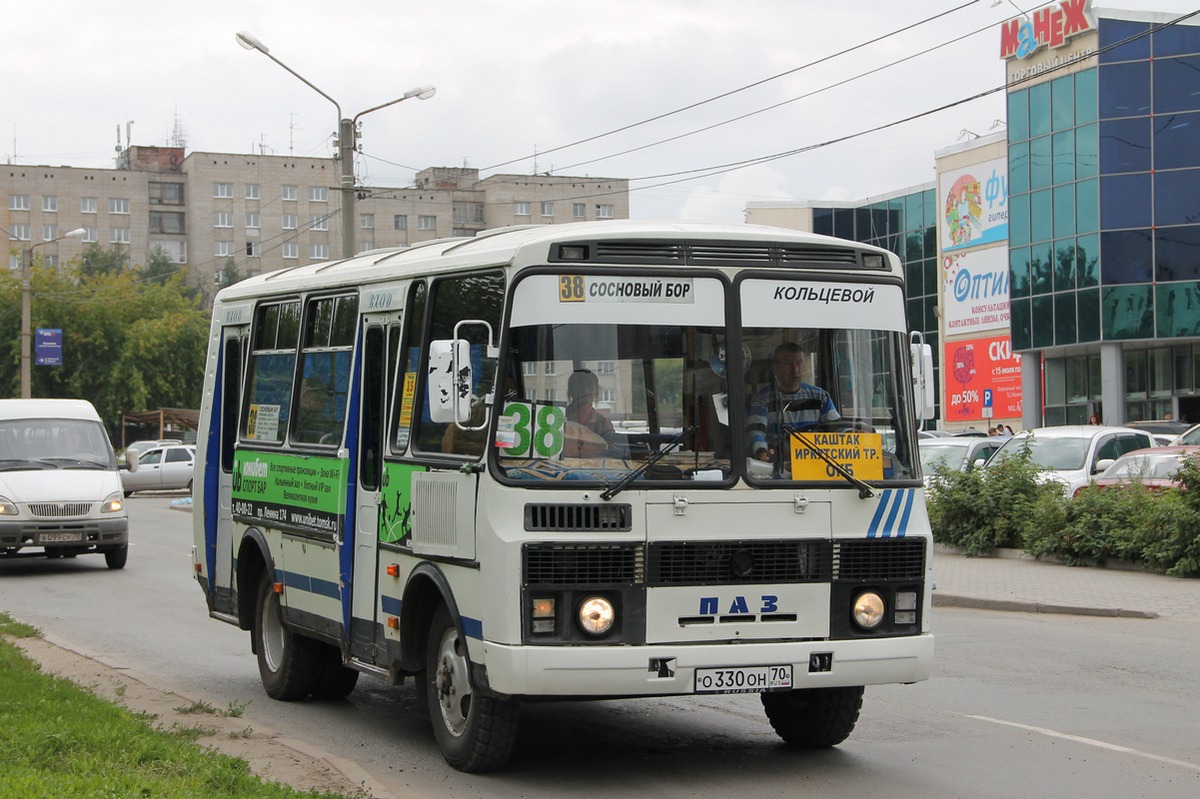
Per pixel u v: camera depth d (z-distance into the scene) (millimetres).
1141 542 19203
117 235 116625
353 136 29453
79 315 73875
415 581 8602
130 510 41062
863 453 8195
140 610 17391
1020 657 12930
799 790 7898
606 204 106438
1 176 113812
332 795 7105
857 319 8312
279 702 11031
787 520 7945
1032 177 49031
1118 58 45500
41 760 7504
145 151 119000
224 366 12352
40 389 73438
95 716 8867
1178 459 21281
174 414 70312
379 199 109875
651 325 7918
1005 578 18859
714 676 7699
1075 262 47094
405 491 8789
